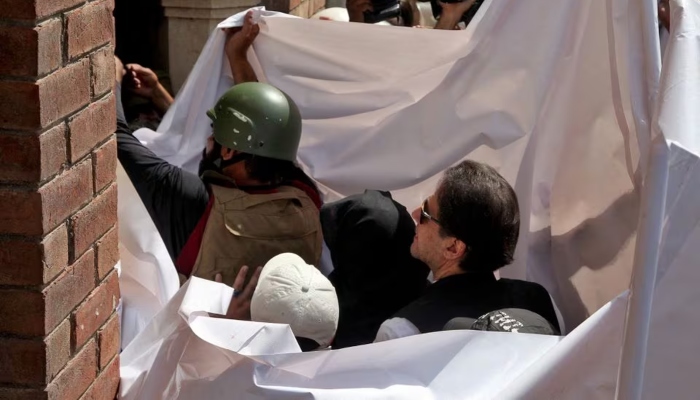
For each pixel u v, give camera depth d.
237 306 2.30
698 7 1.77
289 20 3.14
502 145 2.81
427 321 2.13
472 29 2.77
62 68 1.58
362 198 2.55
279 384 1.82
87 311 1.76
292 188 2.87
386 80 3.02
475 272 2.27
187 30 4.31
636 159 2.25
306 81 3.15
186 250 2.70
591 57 2.51
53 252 1.61
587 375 1.69
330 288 2.07
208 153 2.89
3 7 1.46
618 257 2.44
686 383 1.73
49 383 1.65
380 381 1.81
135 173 2.73
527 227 2.76
